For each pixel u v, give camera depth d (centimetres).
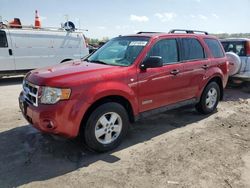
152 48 490
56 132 383
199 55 591
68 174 366
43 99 385
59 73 408
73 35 1267
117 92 424
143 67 462
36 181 349
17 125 549
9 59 1096
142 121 583
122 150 441
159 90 497
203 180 354
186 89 555
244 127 553
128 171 375
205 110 622
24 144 458
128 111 469
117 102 449
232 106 714
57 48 1219
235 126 558
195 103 592
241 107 703
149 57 455
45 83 387
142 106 475
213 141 478
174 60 532
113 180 352
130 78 445
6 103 734
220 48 658
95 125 412
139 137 495
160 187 338
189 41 571
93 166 388
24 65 1136
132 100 451
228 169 382
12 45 1098
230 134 514
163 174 367
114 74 428
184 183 347
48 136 490
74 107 383
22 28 1133
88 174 367
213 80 637
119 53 502
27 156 416
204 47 604
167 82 508
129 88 444
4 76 1165
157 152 433
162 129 538
